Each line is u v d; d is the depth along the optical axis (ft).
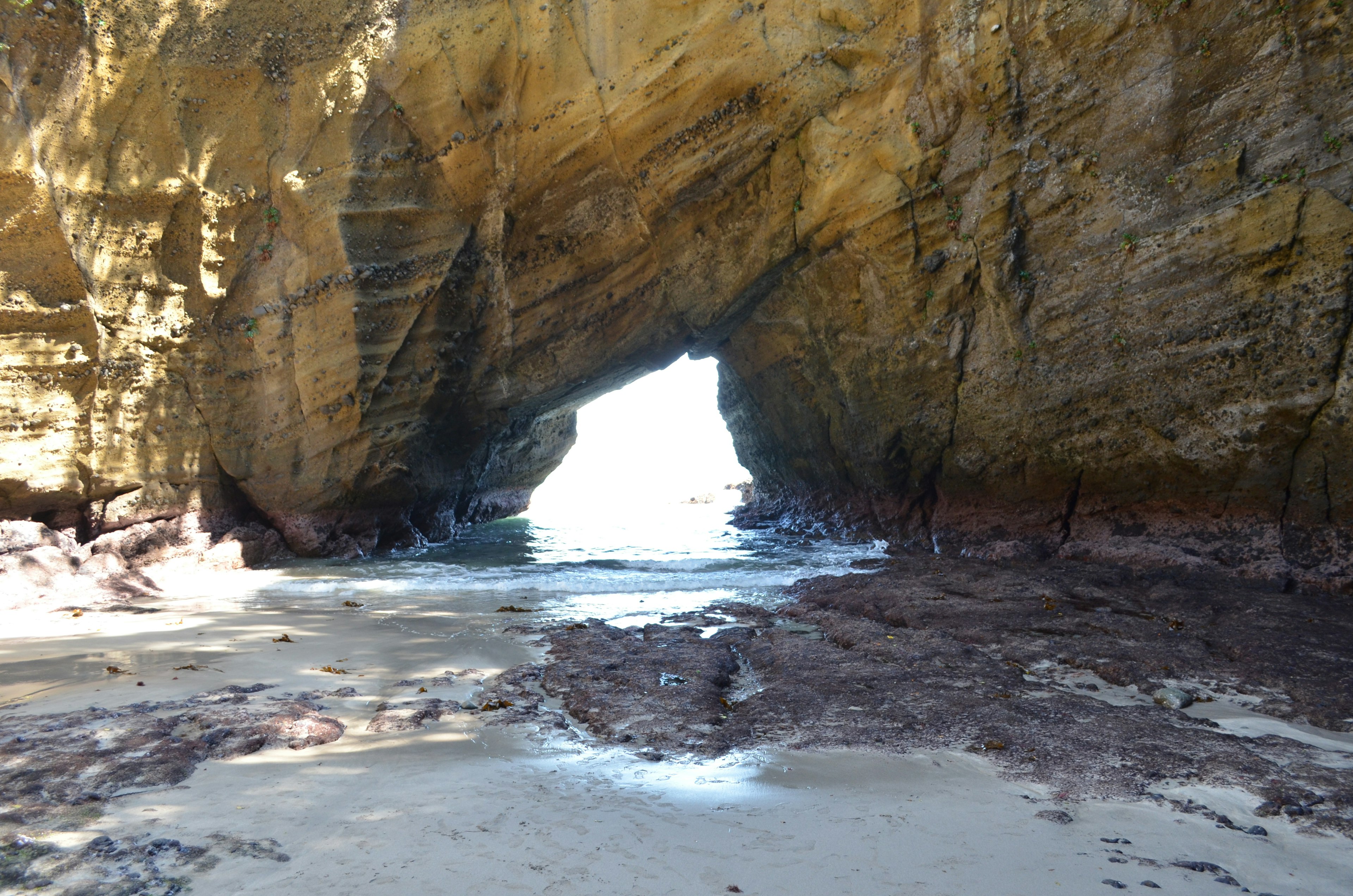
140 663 16.15
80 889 7.25
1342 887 7.48
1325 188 20.42
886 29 28.09
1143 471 24.58
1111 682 14.75
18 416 28.89
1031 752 11.03
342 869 7.69
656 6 30.32
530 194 33.14
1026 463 27.66
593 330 35.17
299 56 32.35
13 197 27.89
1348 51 20.24
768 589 25.29
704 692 14.15
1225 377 22.15
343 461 33.14
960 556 29.17
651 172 31.71
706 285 33.30
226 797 9.45
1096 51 24.27
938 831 8.63
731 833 8.57
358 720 12.62
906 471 32.40
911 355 29.86
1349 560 20.30
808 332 33.99
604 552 35.09
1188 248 22.71
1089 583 22.47
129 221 30.58
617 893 7.29
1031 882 7.52
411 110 32.60
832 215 29.96
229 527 33.01
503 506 51.24
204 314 32.63
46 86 28.40
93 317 29.73
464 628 19.66
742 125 30.37
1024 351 26.78
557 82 31.65
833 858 7.99
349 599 24.44
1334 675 14.15
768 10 29.37
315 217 32.24
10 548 27.68
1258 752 11.09
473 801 9.37
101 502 30.99
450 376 34.94
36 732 11.60
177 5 31.04
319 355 32.71
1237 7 21.75
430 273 33.37
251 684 14.52
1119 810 9.20
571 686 14.33
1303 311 20.63
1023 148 25.96
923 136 27.81
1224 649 16.19
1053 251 25.91
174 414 32.19
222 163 32.40
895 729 12.07
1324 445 20.53
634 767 10.63
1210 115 22.47
